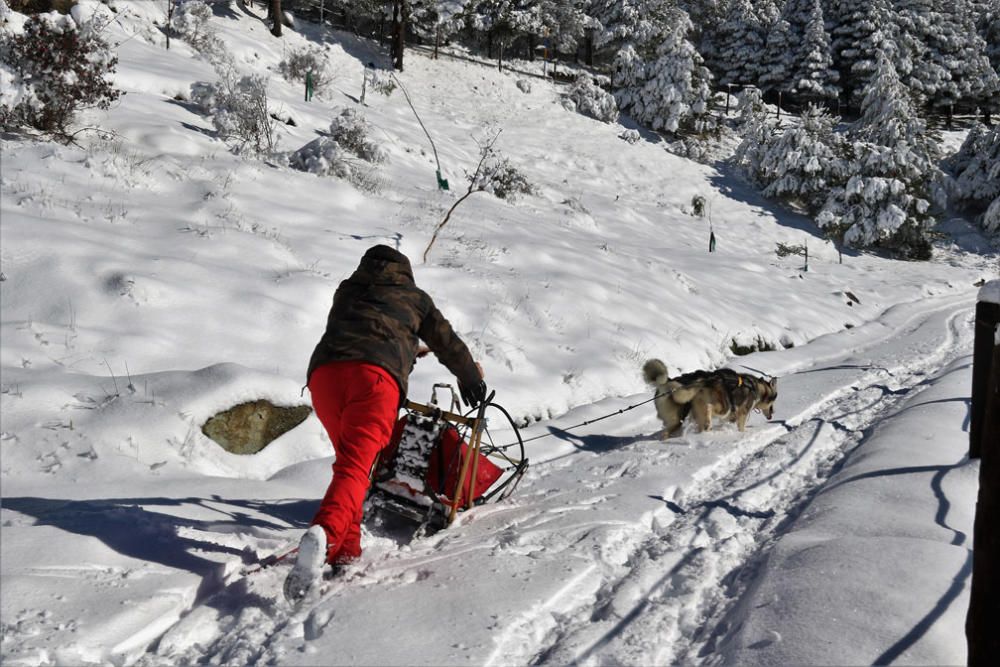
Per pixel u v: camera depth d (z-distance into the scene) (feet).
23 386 17.13
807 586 10.87
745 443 22.77
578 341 31.09
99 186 29.35
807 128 121.80
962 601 10.14
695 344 36.68
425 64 125.70
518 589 11.48
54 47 33.99
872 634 9.37
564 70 147.33
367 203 39.29
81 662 8.88
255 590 11.14
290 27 112.47
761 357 41.75
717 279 59.06
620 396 28.66
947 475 16.19
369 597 11.08
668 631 10.58
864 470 17.40
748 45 187.21
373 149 58.95
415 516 14.35
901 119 122.62
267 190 35.32
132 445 16.30
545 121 120.26
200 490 15.24
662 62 136.15
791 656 9.08
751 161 124.98
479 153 92.27
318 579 10.41
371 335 12.51
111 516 12.82
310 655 9.38
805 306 59.57
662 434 23.75
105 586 10.46
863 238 110.42
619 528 14.75
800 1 183.01
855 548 12.03
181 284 23.45
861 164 115.85
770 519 15.85
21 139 31.91
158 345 20.72
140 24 70.38
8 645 8.75
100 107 37.24
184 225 27.89
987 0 214.69
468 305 30.42
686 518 15.90
